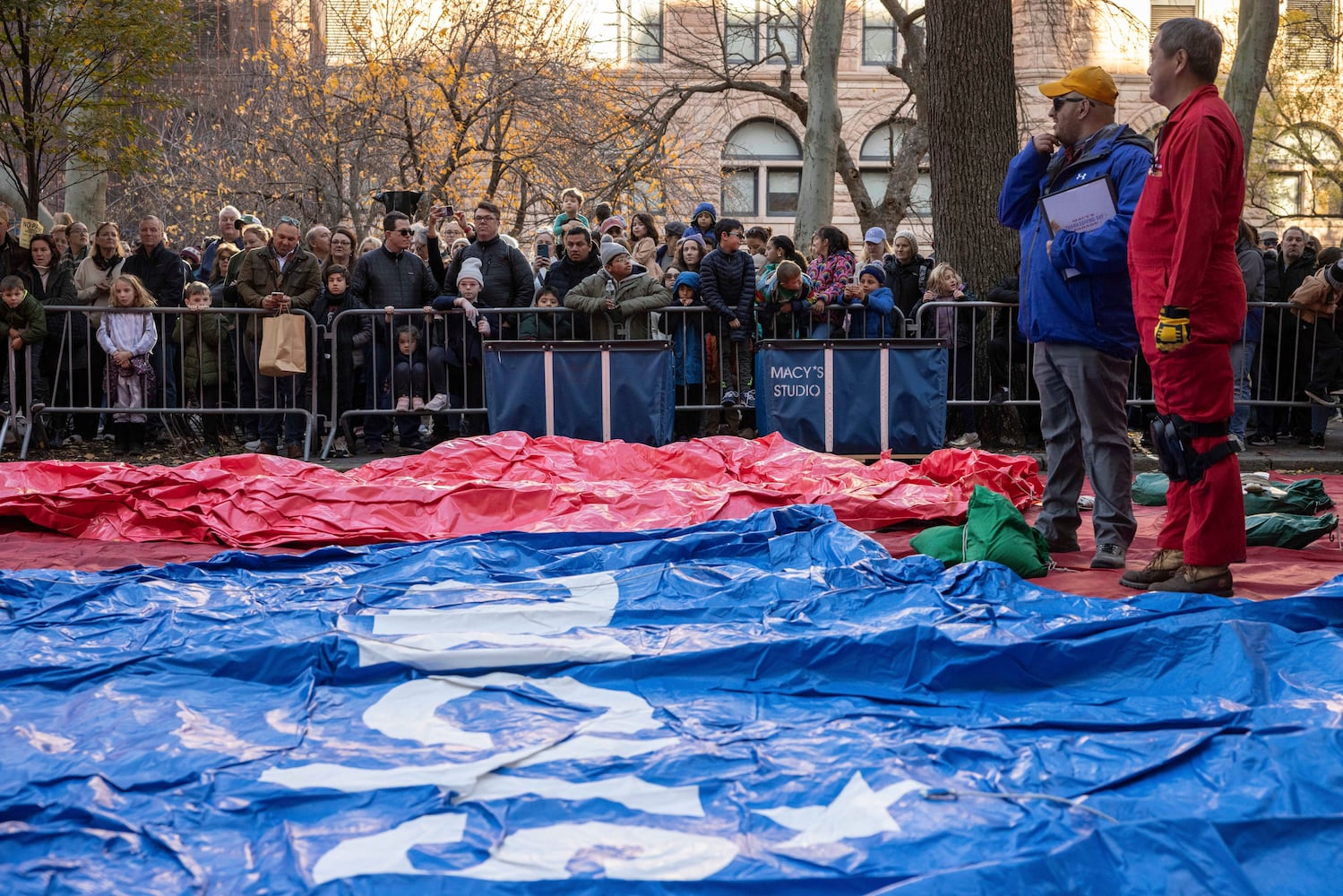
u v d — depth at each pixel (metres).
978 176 11.55
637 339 10.05
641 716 3.57
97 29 13.34
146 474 7.10
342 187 22.95
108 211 24.97
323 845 2.68
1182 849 2.59
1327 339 10.99
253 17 25.56
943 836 2.70
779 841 2.74
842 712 3.63
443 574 5.52
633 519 6.81
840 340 9.59
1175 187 4.67
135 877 2.57
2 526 7.07
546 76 22.52
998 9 11.52
